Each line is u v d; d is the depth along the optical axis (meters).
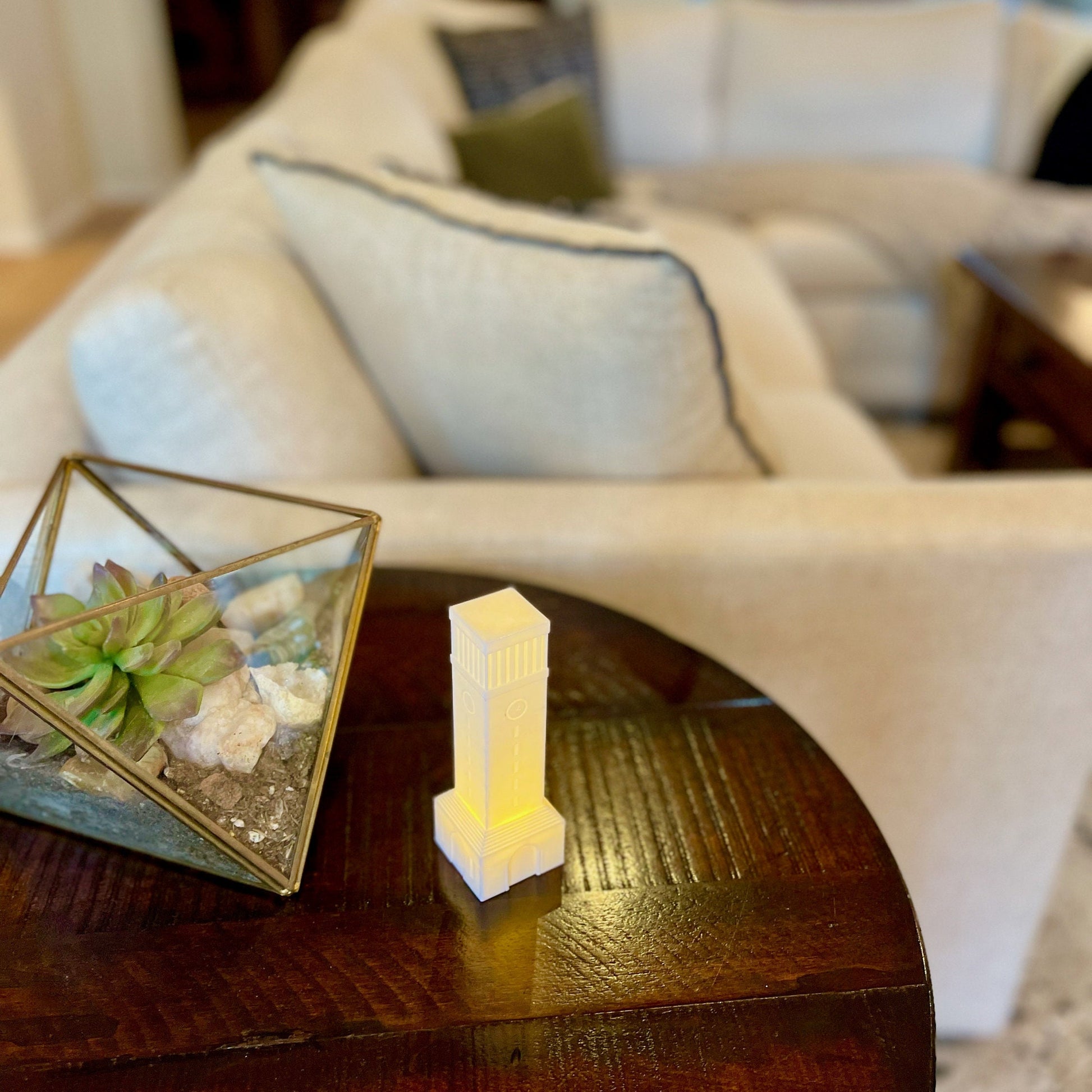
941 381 2.39
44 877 0.58
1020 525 0.81
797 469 1.27
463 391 0.88
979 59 2.69
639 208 2.38
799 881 0.58
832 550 0.81
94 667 0.48
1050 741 0.92
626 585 0.84
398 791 0.64
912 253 2.26
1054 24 2.70
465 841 0.56
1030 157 2.71
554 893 0.57
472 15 2.76
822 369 1.73
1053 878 1.01
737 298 1.86
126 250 1.15
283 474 0.87
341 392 0.92
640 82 2.74
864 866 0.59
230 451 0.86
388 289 0.87
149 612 0.49
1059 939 1.26
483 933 0.55
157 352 0.81
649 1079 0.48
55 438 0.90
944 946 1.07
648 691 0.72
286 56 5.21
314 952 0.54
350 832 0.61
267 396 0.85
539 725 0.54
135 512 0.66
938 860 1.01
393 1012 0.51
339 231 0.89
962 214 2.37
